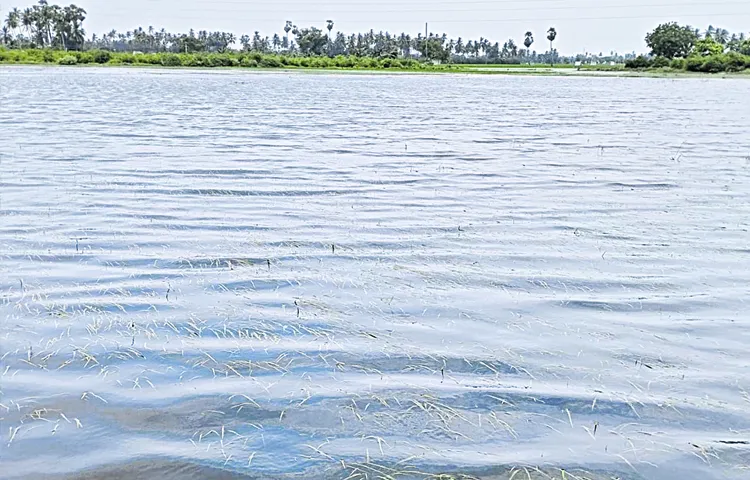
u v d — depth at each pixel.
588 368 7.47
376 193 15.62
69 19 128.75
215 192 15.41
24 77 62.62
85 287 9.61
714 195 15.76
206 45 131.50
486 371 7.37
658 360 7.68
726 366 7.56
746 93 55.59
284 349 7.79
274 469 5.71
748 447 6.08
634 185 16.84
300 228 12.59
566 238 12.16
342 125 28.94
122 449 5.94
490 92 55.00
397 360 7.57
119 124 27.66
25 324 8.39
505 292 9.59
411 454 5.93
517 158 20.86
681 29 111.88
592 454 5.96
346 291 9.54
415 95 49.53
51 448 5.94
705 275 10.37
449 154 21.44
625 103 44.28
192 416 6.44
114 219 13.06
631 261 10.96
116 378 7.11
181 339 8.02
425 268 10.48
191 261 10.69
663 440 6.18
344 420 6.42
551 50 138.12
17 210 13.63
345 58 108.75
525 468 5.75
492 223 13.11
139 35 134.00
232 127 27.39
